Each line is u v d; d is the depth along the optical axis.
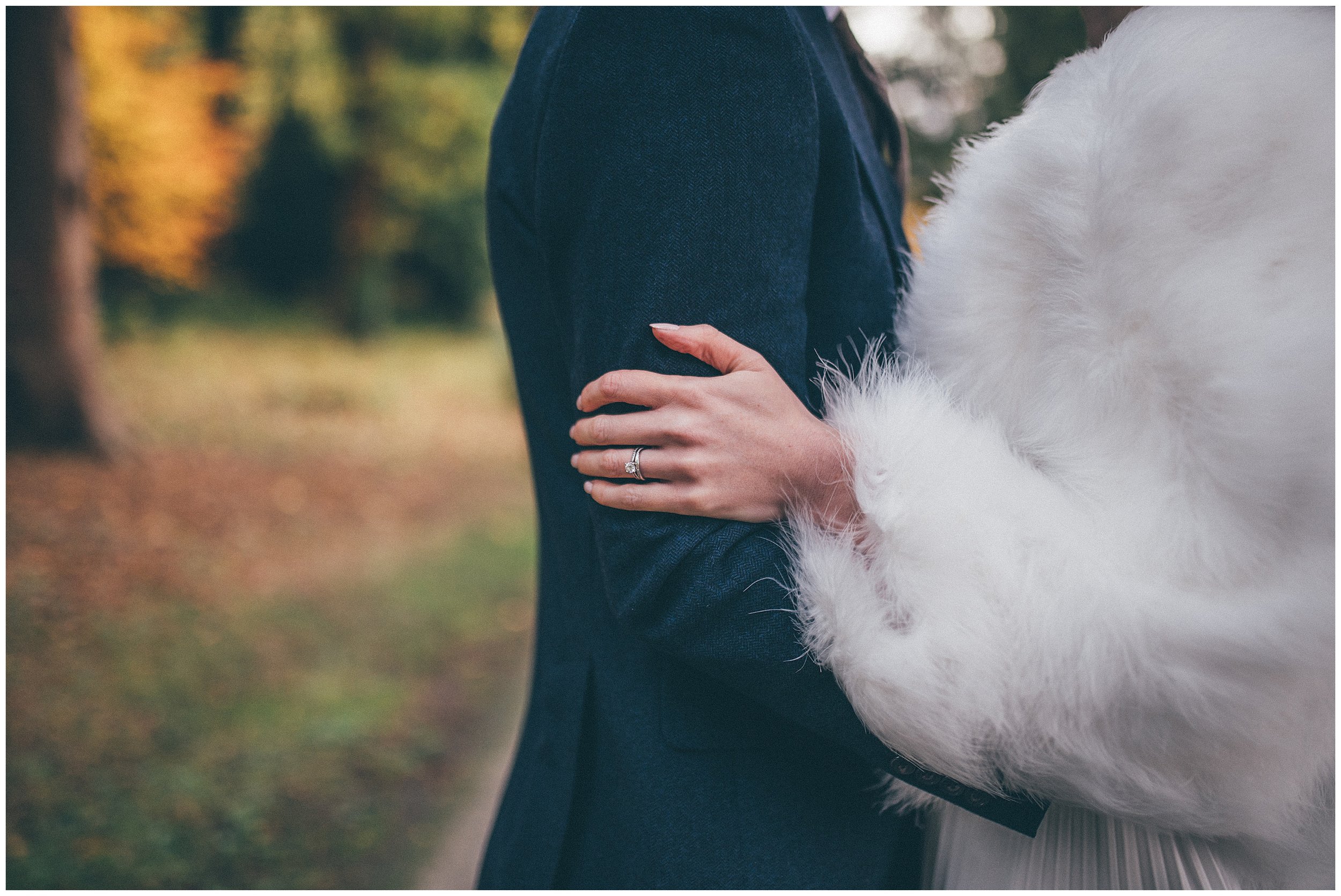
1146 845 0.81
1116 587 0.68
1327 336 0.64
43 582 4.69
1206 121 0.67
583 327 0.84
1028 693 0.70
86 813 2.97
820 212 0.93
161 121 10.69
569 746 0.99
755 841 0.88
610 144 0.80
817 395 0.92
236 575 5.52
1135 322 0.70
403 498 8.37
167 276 12.25
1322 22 0.72
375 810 3.29
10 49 6.49
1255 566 0.66
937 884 0.94
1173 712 0.68
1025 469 0.76
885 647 0.73
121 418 7.60
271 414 10.25
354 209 16.64
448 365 16.09
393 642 4.96
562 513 1.00
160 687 3.89
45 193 6.78
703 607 0.78
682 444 0.79
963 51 3.51
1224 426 0.65
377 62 15.32
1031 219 0.78
